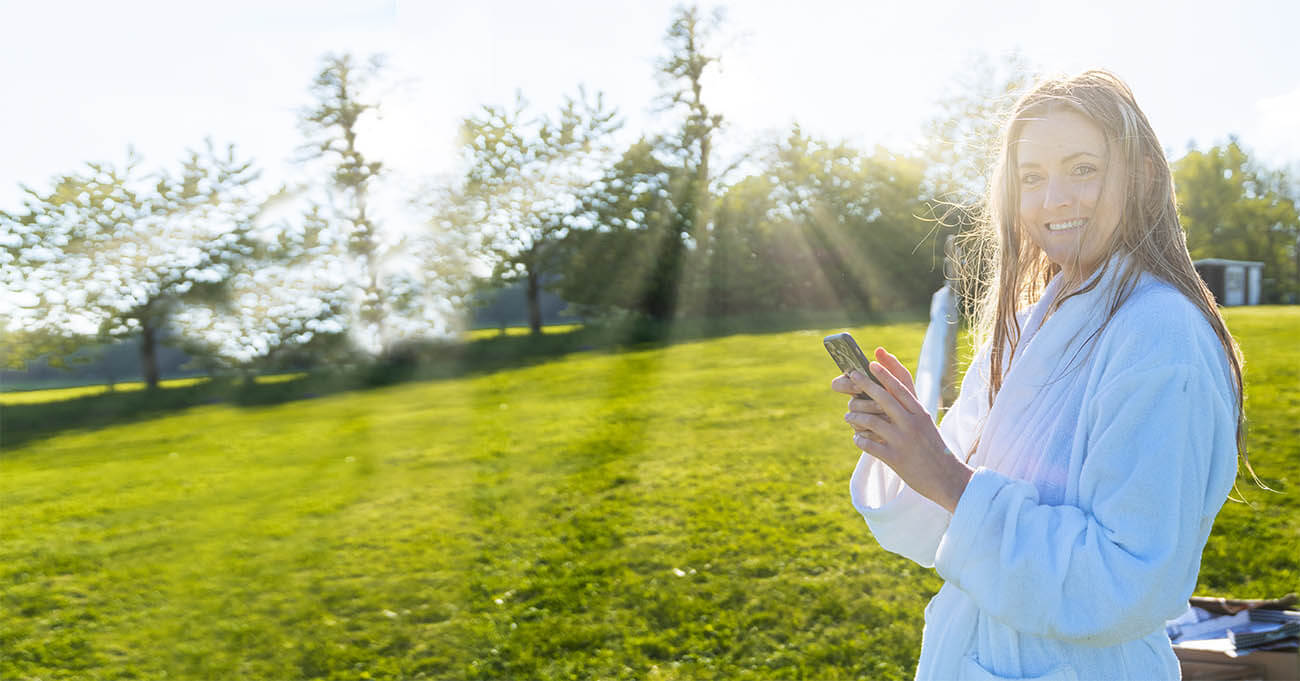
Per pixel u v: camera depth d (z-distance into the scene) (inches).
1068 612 34.2
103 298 332.8
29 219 320.8
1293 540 190.9
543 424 388.5
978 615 42.9
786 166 876.6
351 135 349.1
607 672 145.8
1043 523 35.3
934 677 44.6
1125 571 33.3
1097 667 39.1
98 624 172.4
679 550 208.1
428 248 461.1
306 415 331.3
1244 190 847.7
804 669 141.9
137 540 211.8
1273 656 90.0
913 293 836.0
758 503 248.4
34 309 326.3
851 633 154.7
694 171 900.0
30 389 323.0
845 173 856.9
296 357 358.9
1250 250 849.5
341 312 372.2
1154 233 38.4
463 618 169.9
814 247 851.4
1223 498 35.7
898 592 171.6
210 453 279.1
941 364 127.6
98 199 326.6
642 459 316.2
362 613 172.4
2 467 258.2
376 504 249.0
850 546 202.2
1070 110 39.1
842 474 279.6
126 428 295.6
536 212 745.0
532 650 155.0
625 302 803.4
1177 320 35.5
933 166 839.1
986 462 41.6
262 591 181.3
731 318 833.5
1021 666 40.1
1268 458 265.7
